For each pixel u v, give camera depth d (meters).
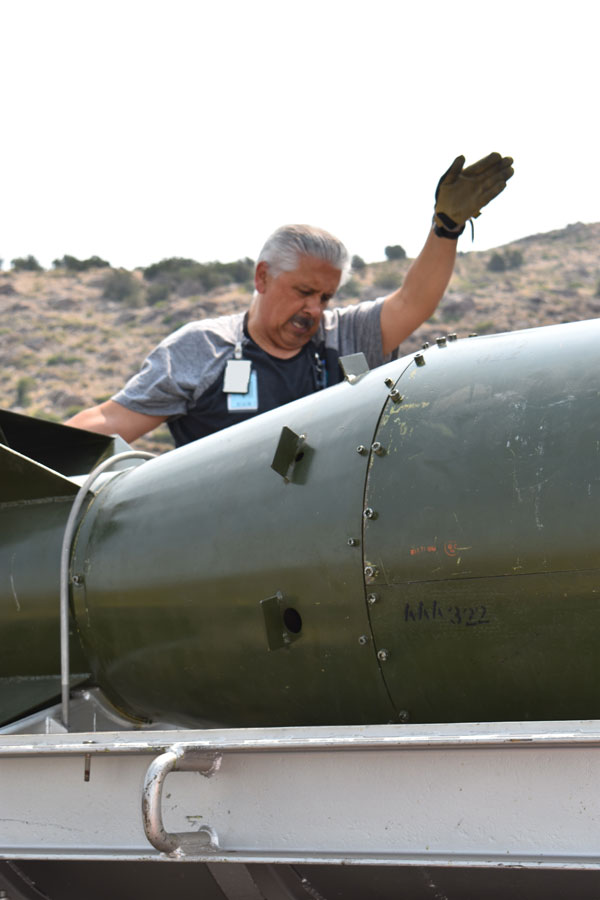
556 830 1.76
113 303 36.81
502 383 2.24
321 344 4.04
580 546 1.99
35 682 2.88
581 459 2.04
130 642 2.69
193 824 2.10
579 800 1.75
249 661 2.47
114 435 3.65
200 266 38.41
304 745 1.89
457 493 2.14
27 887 2.51
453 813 1.85
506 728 1.76
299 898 2.21
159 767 1.89
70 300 37.00
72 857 2.18
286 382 3.91
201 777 2.10
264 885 2.17
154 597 2.62
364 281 31.12
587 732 1.67
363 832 1.93
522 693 2.11
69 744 2.14
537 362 2.25
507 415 2.18
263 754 2.04
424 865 1.83
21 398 29.34
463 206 3.78
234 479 2.58
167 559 2.61
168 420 4.09
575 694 2.05
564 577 2.00
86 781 2.21
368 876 2.13
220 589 2.49
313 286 3.75
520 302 25.03
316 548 2.33
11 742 2.25
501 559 2.06
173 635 2.60
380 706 2.30
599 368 2.15
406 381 2.42
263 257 3.79
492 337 2.43
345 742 1.85
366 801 1.93
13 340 33.75
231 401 3.91
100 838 2.19
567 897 2.00
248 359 3.93
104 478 3.05
